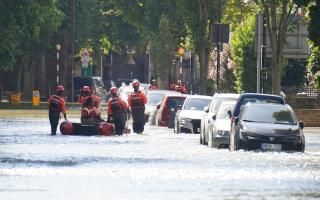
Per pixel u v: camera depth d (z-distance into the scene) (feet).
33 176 177.58
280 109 257.14
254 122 253.65
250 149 248.32
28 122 406.82
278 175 181.98
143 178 175.11
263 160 220.23
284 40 389.60
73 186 160.86
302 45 407.03
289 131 249.14
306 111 402.11
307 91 451.53
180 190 154.61
